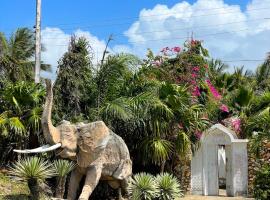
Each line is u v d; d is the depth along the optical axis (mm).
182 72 16078
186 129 14234
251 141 15133
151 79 14352
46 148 9125
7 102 13250
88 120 12945
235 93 20375
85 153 9844
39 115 12547
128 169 11109
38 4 17047
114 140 10883
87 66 13609
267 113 14477
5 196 9883
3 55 15914
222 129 15648
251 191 15258
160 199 10734
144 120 13336
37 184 9641
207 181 15609
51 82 9047
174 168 14859
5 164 12891
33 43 21234
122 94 13781
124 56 13594
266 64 28609
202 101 16797
